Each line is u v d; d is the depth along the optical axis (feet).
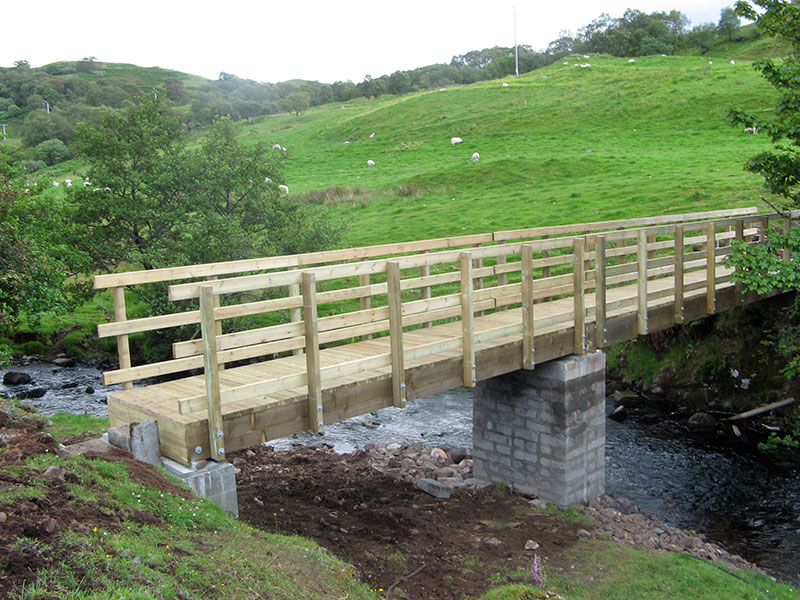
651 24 365.61
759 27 47.73
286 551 22.84
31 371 73.87
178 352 25.88
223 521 23.16
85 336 83.10
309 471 44.57
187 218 74.79
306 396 27.53
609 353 70.38
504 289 35.58
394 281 29.63
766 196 88.84
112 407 28.48
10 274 54.49
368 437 55.52
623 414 58.95
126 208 73.56
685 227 46.39
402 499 40.09
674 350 65.16
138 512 20.62
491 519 37.40
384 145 196.24
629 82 203.00
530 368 36.70
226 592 17.95
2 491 18.26
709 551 35.42
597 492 42.06
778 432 53.72
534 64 426.10
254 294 72.90
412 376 31.71
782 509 41.60
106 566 16.31
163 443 25.82
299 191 146.61
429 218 111.24
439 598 26.84
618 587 29.25
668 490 44.55
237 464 46.26
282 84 546.26
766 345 58.85
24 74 516.32
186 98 542.16
